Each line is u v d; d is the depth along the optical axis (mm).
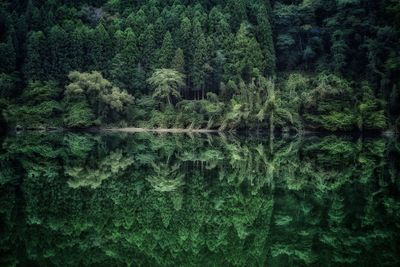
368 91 61031
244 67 68812
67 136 54625
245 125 63406
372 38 68188
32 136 54094
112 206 17203
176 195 19469
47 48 69000
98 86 63938
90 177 23984
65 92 64688
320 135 61875
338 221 15008
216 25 73062
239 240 13148
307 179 23672
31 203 17312
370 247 12203
